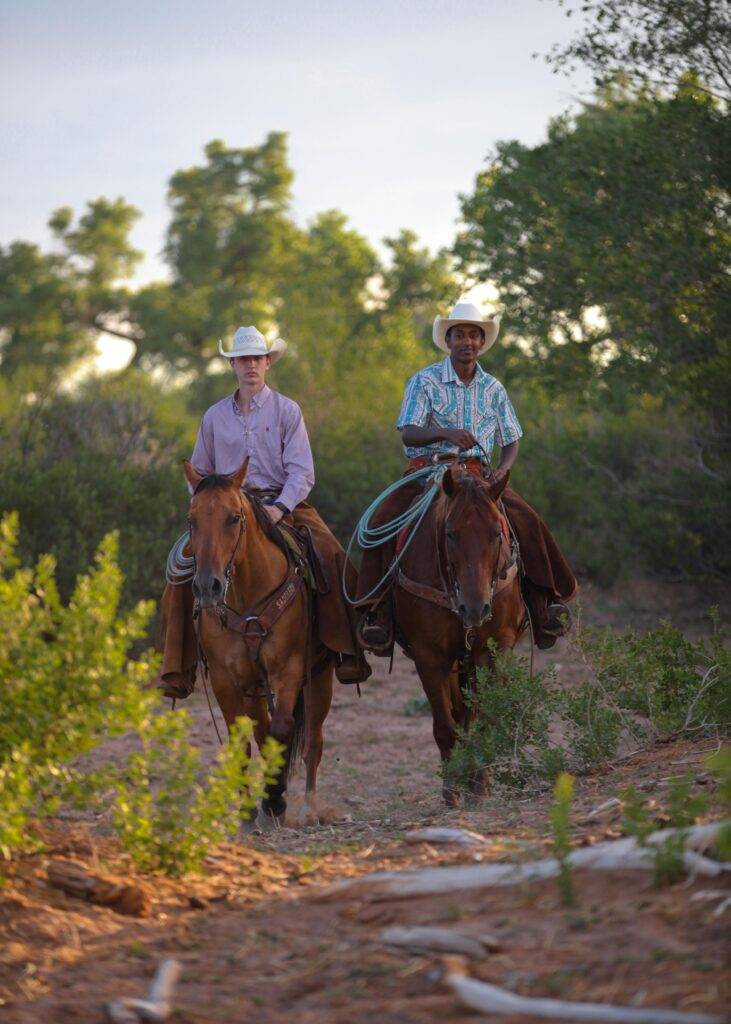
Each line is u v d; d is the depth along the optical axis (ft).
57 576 61.16
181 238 271.49
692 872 17.44
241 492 31.48
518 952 16.07
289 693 32.42
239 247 268.82
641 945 15.66
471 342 36.04
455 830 23.50
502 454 37.24
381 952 16.78
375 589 34.24
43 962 17.28
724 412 64.34
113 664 21.25
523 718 32.17
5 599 21.04
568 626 36.24
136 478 70.33
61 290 273.75
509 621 33.88
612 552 78.48
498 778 31.89
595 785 28.99
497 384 36.73
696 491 75.20
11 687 20.62
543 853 20.44
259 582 31.94
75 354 271.28
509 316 67.97
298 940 17.85
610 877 18.15
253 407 35.40
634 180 59.57
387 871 20.84
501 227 67.62
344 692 62.54
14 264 287.07
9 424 75.41
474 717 34.32
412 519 34.19
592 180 61.41
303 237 272.51
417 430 35.42
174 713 22.40
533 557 34.83
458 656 34.45
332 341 131.03
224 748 22.88
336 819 34.53
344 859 22.98
